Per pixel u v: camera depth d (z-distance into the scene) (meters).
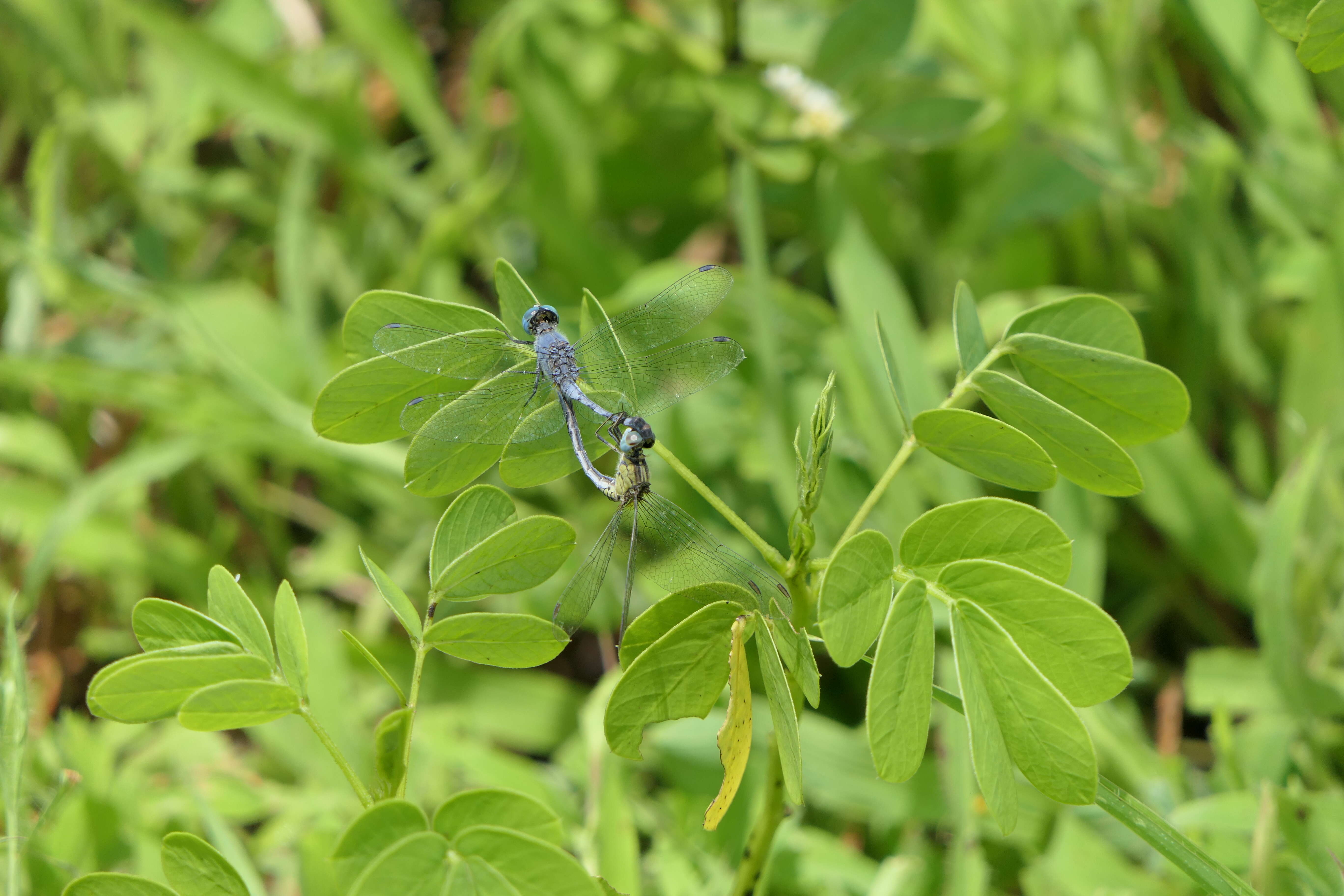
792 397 0.98
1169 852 0.72
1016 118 1.06
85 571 1.00
